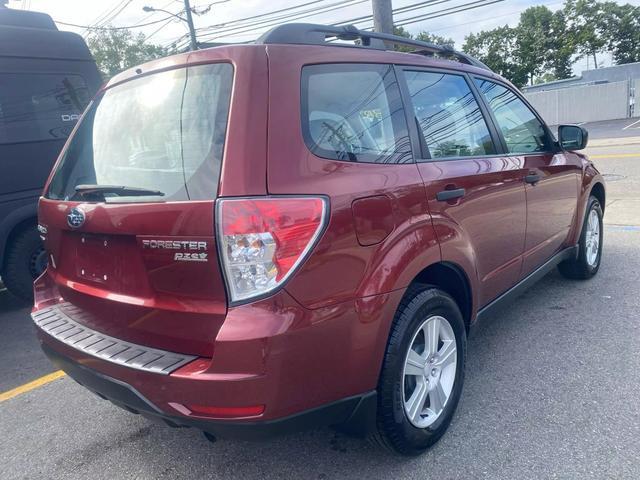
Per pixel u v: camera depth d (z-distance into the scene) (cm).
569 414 294
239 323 196
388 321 233
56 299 297
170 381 203
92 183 257
